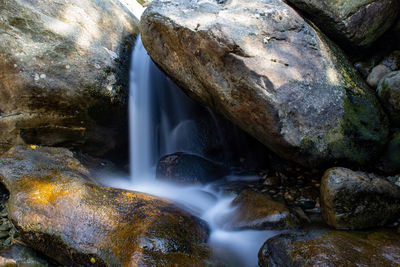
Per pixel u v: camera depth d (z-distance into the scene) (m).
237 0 3.46
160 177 4.36
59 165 3.57
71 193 2.84
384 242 2.43
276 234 2.86
